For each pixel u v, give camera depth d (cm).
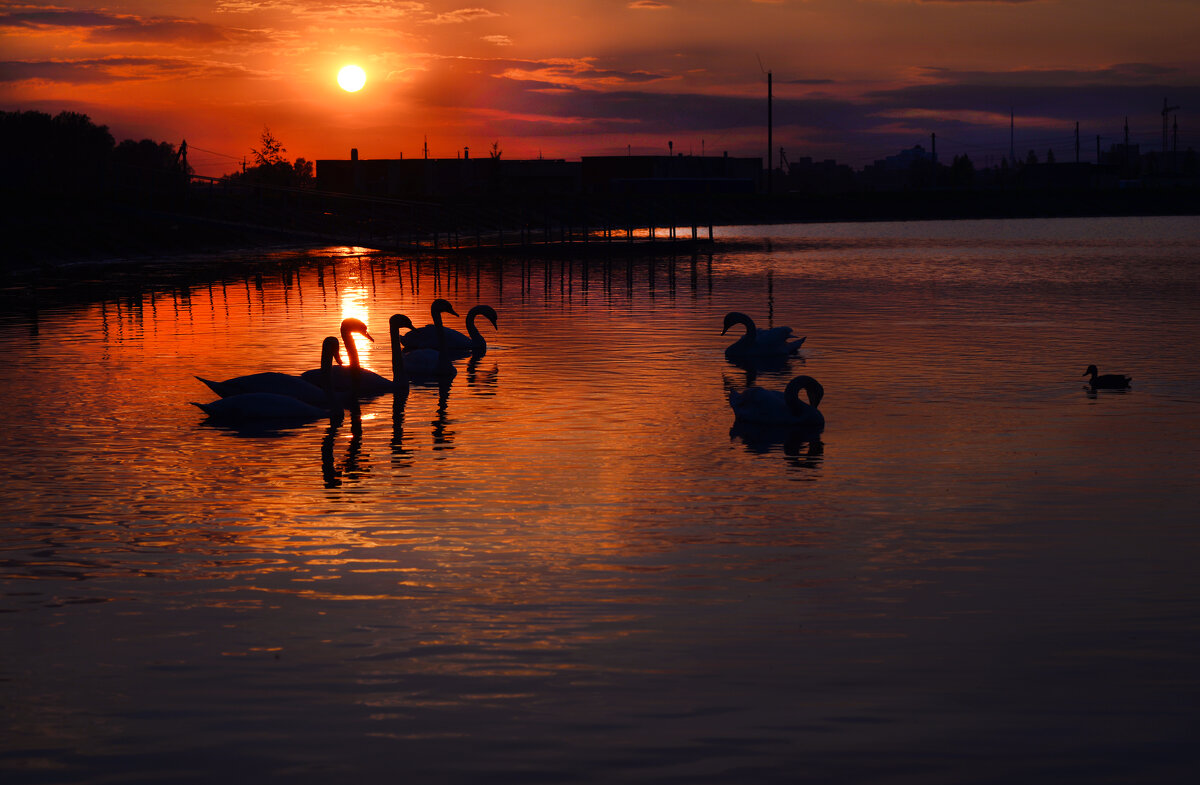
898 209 14100
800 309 3212
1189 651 788
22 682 751
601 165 16750
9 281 4425
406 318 1944
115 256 5956
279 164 12706
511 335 2677
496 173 13950
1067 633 821
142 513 1159
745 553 1013
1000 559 992
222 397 1762
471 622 850
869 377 1994
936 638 812
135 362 2248
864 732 675
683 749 656
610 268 5181
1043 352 2281
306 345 2502
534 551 1023
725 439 1499
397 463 1380
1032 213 14512
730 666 766
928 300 3441
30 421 1659
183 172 6975
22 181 7562
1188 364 2100
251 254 6406
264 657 788
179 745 667
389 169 13638
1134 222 11700
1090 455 1383
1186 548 1019
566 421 1638
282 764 645
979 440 1473
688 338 2600
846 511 1148
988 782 620
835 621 846
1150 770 631
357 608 881
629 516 1136
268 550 1032
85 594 918
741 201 13750
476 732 678
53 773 637
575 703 714
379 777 630
